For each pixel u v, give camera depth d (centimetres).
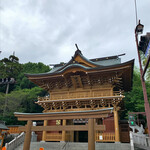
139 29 1143
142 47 1127
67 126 1037
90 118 1017
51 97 2400
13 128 2933
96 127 995
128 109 3569
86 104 2122
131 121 1786
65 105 2205
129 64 1939
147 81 2961
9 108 3494
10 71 5441
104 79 2184
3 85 5144
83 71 2134
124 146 1512
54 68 2992
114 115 1923
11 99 3572
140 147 1465
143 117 2942
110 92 2131
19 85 5372
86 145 1592
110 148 1526
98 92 2188
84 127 1008
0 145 2116
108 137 1812
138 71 4094
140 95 3072
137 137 1577
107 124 1925
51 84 2408
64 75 2217
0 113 3572
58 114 1084
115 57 2728
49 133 2055
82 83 2300
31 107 4078
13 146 1652
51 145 1692
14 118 3769
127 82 2477
